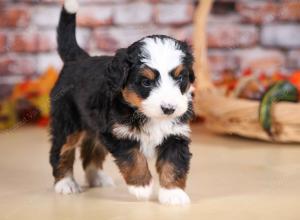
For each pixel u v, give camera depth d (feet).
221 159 12.06
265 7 17.76
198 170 11.00
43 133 15.33
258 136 13.74
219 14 17.70
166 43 8.45
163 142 8.61
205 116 14.93
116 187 9.82
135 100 8.27
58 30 10.17
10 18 17.19
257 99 14.34
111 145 8.53
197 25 14.52
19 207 8.39
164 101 7.95
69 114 9.29
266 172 10.78
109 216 7.84
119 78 8.30
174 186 8.55
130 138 8.45
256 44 17.83
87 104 8.84
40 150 13.10
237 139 14.48
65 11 10.07
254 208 8.25
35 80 17.31
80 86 9.09
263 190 9.39
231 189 9.47
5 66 17.34
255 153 12.69
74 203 8.61
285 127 13.48
